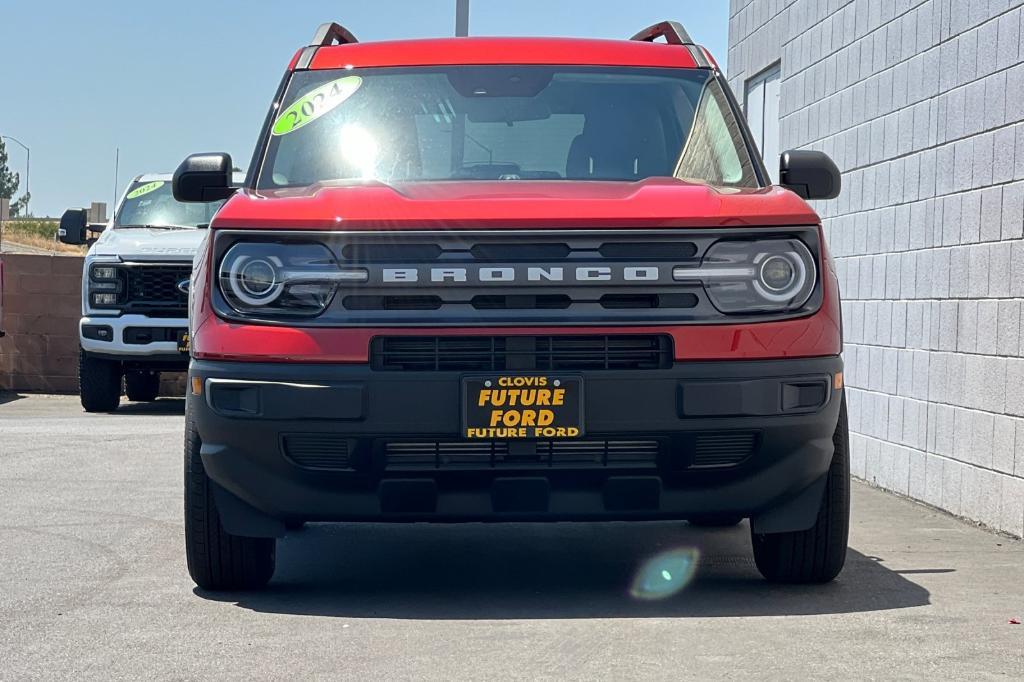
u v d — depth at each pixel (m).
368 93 5.93
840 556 5.23
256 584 5.28
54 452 9.99
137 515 7.14
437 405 4.65
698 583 5.45
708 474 4.81
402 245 4.73
